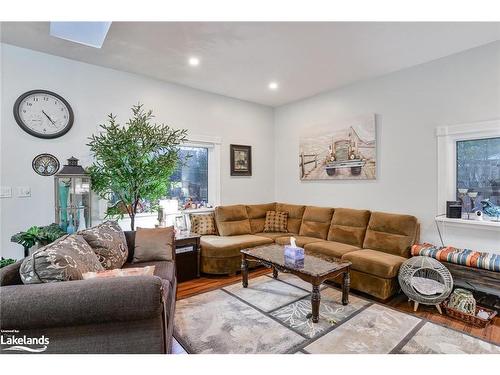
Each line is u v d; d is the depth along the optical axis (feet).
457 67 9.85
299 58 10.24
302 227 14.06
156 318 4.54
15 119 9.37
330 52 9.75
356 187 13.16
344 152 13.46
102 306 4.10
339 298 9.52
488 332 7.30
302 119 15.67
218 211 14.10
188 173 14.37
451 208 9.92
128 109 11.75
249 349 6.57
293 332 7.34
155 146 10.25
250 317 8.17
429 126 10.64
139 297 4.22
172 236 9.55
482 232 9.41
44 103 9.88
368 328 7.52
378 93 12.17
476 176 9.91
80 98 10.62
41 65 9.82
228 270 11.79
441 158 10.34
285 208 15.61
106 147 9.50
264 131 16.90
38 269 4.67
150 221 12.50
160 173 10.41
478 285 9.15
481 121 9.34
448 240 10.21
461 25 7.97
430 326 7.61
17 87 9.41
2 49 9.16
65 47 9.45
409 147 11.23
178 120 13.26
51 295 4.02
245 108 15.96
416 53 9.86
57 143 10.18
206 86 13.48
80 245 6.26
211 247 11.78
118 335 4.40
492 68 9.07
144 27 8.04
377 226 11.39
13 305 3.90
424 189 10.84
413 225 10.49
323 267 8.41
